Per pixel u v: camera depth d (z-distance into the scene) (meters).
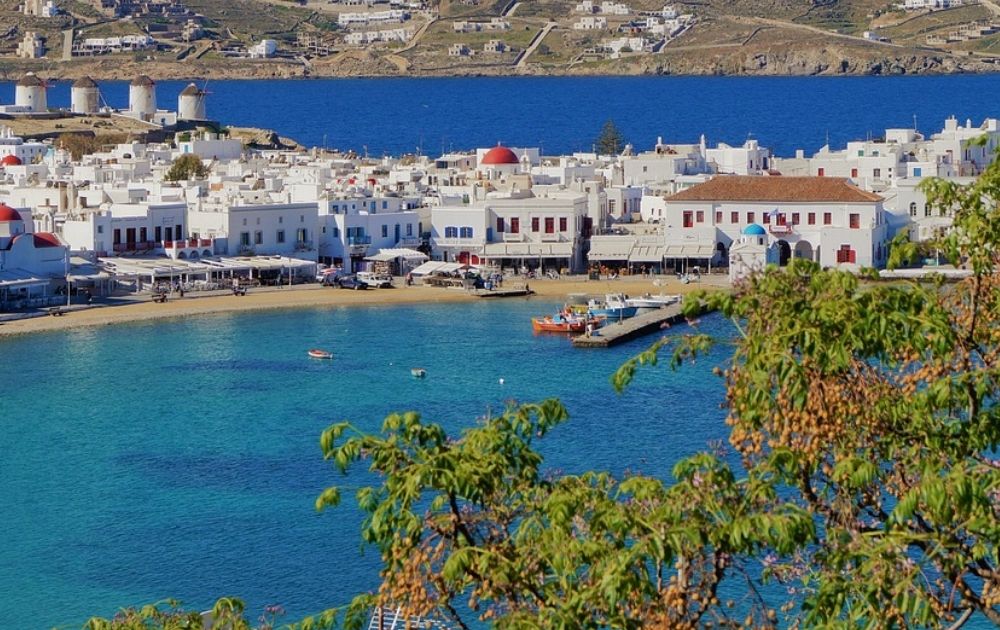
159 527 161.25
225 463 185.00
